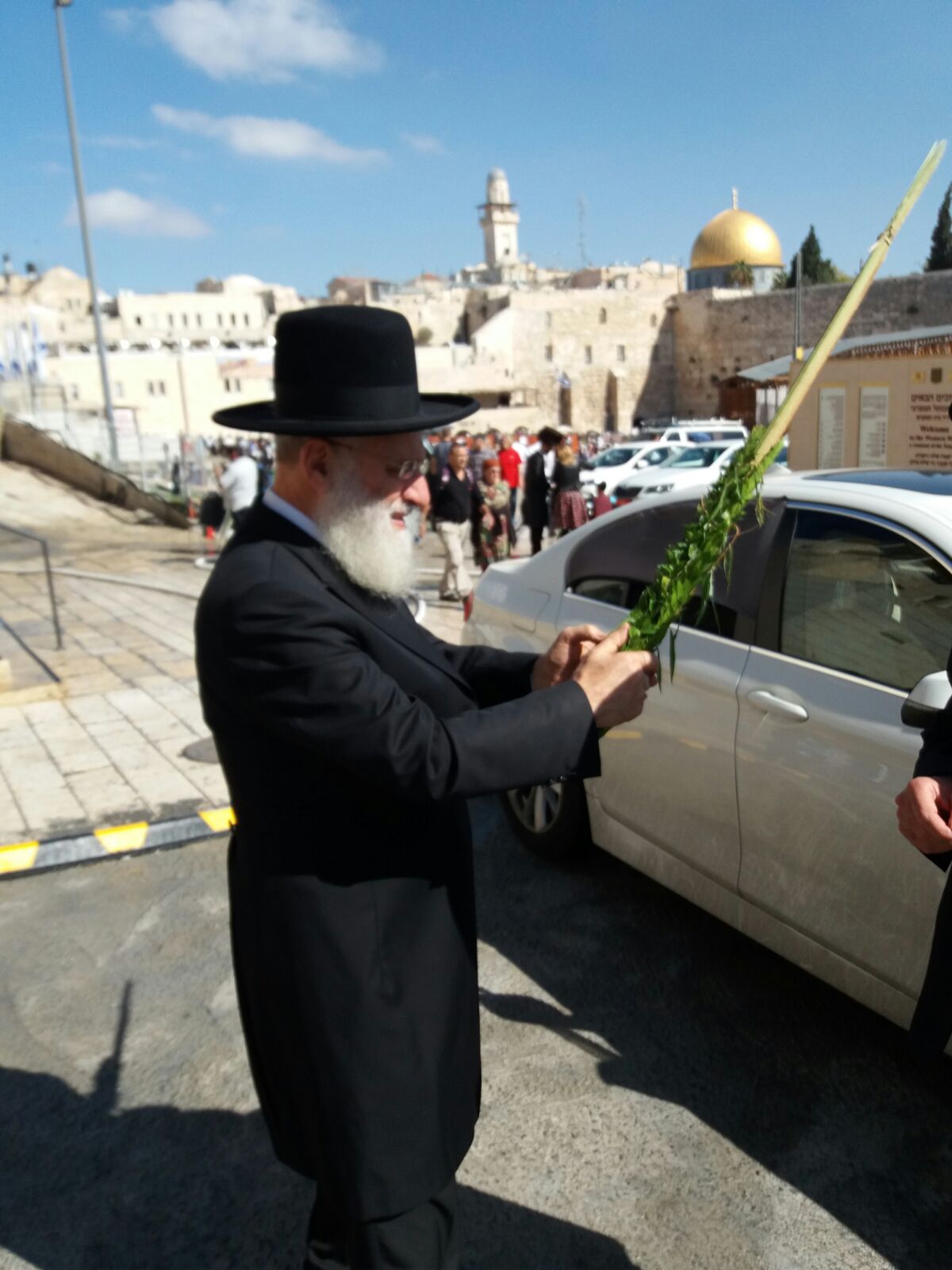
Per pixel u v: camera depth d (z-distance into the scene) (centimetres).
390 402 158
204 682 166
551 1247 235
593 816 396
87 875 437
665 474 2034
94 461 2180
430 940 169
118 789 526
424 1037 167
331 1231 183
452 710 171
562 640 189
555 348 5906
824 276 7062
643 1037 311
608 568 396
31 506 2022
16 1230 246
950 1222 237
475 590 477
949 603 263
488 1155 264
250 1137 276
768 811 298
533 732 157
